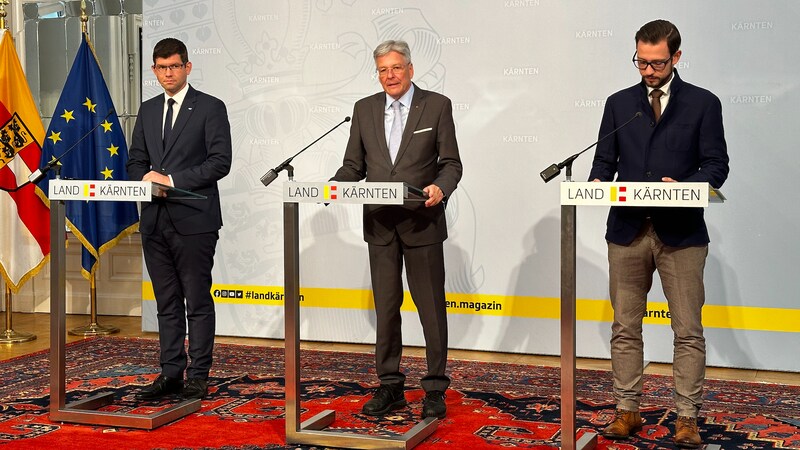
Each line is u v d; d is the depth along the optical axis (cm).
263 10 570
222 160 410
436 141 378
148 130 418
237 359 509
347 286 563
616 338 351
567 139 512
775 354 483
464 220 535
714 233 489
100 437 348
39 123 595
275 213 575
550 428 361
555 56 511
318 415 364
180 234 404
